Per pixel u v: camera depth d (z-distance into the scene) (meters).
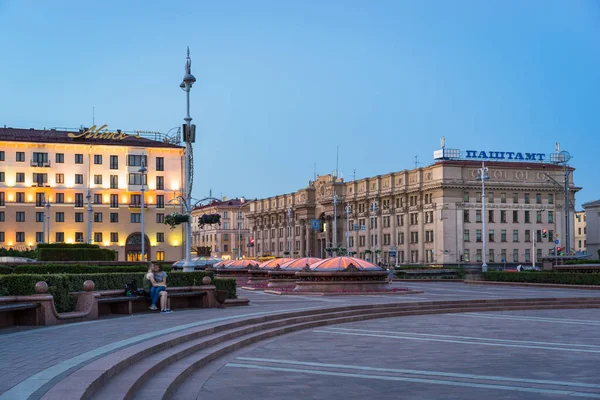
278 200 168.88
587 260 59.53
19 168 93.94
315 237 153.25
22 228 93.56
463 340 18.83
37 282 18.81
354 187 137.50
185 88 32.56
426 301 30.31
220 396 11.21
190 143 32.34
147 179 98.88
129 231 97.69
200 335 16.89
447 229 110.06
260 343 18.23
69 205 95.50
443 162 110.06
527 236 113.50
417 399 10.92
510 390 11.65
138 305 23.97
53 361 11.72
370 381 12.50
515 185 112.38
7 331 16.98
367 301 31.16
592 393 11.40
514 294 39.31
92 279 21.86
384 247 128.50
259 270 52.88
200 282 27.08
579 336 19.84
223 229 184.88
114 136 100.00
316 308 25.55
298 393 11.42
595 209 136.38
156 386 11.16
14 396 8.69
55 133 99.94
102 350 13.13
